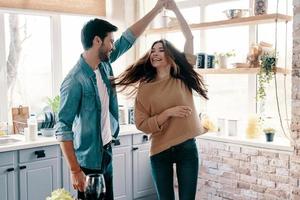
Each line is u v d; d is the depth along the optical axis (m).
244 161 3.60
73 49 4.44
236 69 3.59
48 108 4.00
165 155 2.53
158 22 4.26
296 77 3.10
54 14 4.18
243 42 3.89
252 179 3.55
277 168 3.37
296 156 3.15
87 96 2.35
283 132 3.49
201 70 3.86
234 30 3.95
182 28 2.68
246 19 3.49
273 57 3.34
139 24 2.68
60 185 3.58
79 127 2.39
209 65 3.86
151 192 4.31
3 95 3.93
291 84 3.24
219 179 3.81
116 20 4.54
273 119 3.66
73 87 2.29
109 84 2.49
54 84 4.30
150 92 2.51
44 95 4.25
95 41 2.34
